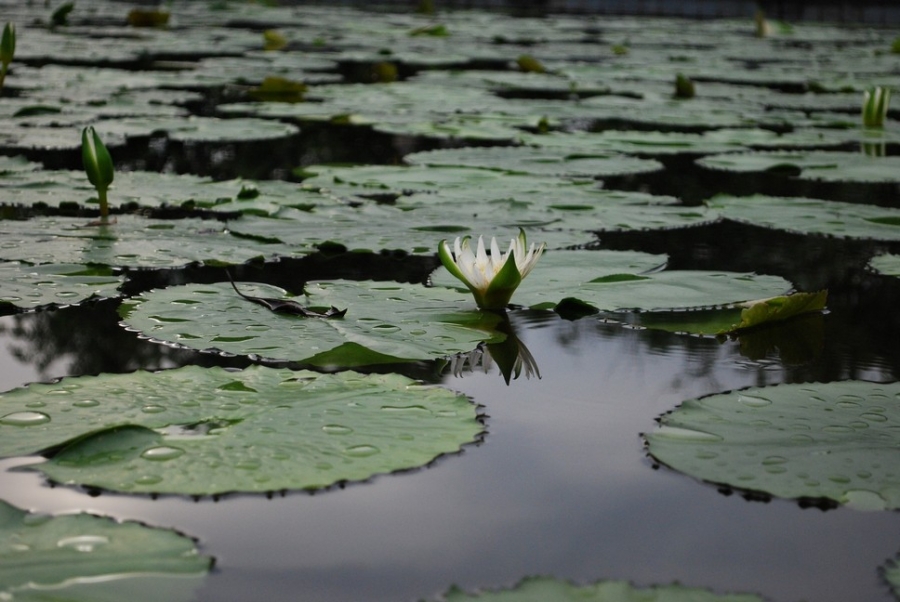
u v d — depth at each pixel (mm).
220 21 11102
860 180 3537
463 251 2809
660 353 2730
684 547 2422
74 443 2480
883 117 4906
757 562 2408
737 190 3496
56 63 6648
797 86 6852
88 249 2969
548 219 3197
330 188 3395
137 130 3932
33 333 2732
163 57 7312
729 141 4293
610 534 2436
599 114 5062
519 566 2402
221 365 2668
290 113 4746
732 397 2594
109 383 2582
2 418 2518
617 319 2824
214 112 4762
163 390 2572
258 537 2422
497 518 2449
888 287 2953
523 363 2701
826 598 2377
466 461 2521
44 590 2279
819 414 2562
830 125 4996
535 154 3838
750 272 2988
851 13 14031
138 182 3357
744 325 2791
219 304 2791
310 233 3082
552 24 11836
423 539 2426
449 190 3389
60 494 2439
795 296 2811
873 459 2490
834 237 3191
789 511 2461
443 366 2691
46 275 2867
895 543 2430
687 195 3445
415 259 3041
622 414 2600
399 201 3301
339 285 2879
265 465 2461
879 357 2729
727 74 7086
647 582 2389
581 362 2705
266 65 6852
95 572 2352
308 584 2379
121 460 2465
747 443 2516
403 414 2543
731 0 14664
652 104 5574
